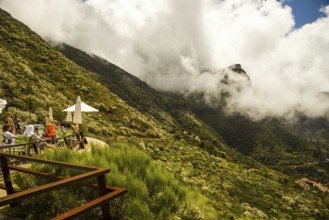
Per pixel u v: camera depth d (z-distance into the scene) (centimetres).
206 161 5250
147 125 6538
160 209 575
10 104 3122
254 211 3183
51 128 1375
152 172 682
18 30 7469
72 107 2347
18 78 4041
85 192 536
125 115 6275
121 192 409
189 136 7806
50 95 4384
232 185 4244
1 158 523
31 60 6512
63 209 522
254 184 5119
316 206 5838
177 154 4766
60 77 6450
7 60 4384
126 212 516
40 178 580
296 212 4578
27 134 1266
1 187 543
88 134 2933
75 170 588
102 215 475
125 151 794
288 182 7675
